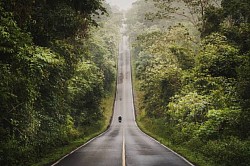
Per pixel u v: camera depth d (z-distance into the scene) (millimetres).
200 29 33156
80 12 20656
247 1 24219
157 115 52219
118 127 58312
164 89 39938
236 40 24203
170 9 39594
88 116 46688
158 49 39812
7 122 14570
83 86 41531
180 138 25266
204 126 20438
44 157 16891
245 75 15195
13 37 12062
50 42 19391
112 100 83875
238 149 14695
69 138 28625
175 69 36938
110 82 90875
